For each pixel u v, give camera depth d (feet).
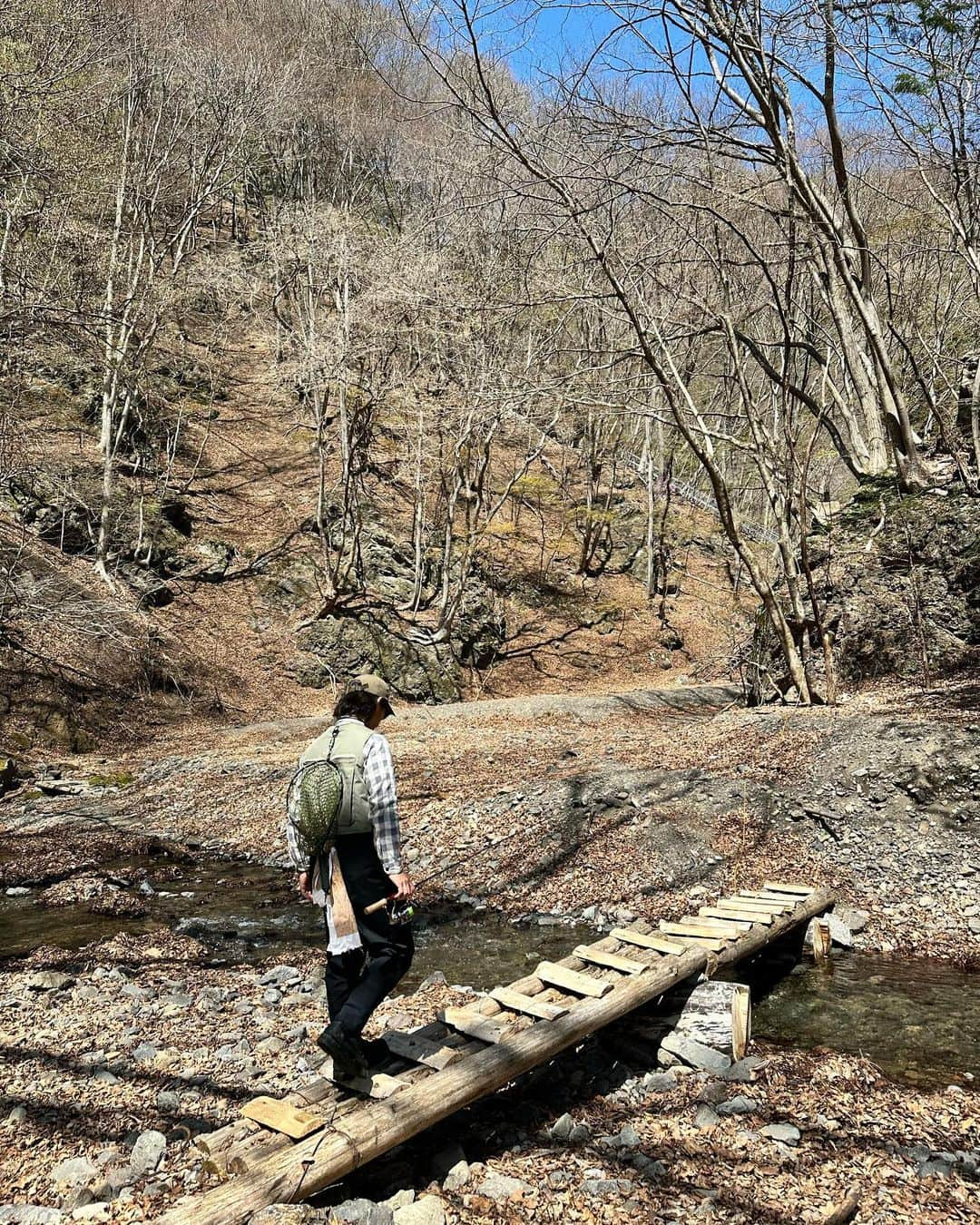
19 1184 12.50
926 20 45.50
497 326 73.67
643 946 19.88
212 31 104.94
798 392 49.93
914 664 47.21
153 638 74.13
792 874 28.84
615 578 114.21
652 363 43.16
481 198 59.00
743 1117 14.87
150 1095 15.12
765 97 45.73
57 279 61.46
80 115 57.98
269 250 101.71
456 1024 15.31
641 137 44.04
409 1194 12.37
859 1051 17.95
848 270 52.85
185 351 113.80
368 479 105.40
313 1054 16.90
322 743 13.87
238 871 34.68
